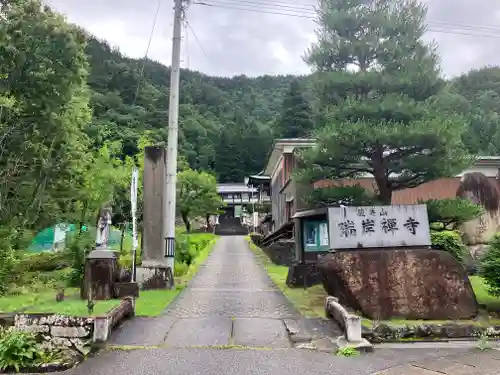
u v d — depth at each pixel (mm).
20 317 8352
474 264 15602
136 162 28203
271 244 28844
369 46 15242
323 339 8633
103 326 8320
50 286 16031
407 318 9930
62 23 20188
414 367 7125
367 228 11273
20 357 7266
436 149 13750
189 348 8109
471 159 14094
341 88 15289
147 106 62812
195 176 51438
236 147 80812
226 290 14930
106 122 49219
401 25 15164
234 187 74938
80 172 24359
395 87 14836
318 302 12422
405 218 11375
